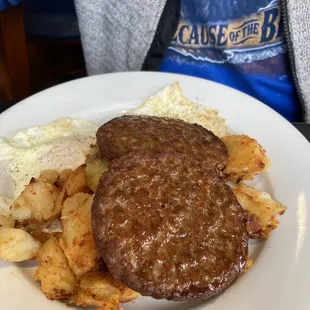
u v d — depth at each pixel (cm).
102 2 31
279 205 21
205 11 29
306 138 26
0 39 40
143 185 19
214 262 18
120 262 17
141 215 18
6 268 19
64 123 26
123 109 27
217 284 18
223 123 26
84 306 18
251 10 28
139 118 24
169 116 26
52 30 46
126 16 30
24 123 26
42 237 20
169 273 17
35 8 45
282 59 30
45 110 26
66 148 25
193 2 29
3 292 18
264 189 23
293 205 22
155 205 18
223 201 19
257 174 23
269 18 29
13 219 20
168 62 32
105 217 18
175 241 18
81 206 20
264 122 26
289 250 20
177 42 31
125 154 20
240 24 29
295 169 23
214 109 27
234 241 18
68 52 54
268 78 31
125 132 22
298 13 27
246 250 19
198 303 19
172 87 27
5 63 40
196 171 20
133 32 30
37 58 54
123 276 17
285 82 31
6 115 26
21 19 37
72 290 18
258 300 18
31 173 24
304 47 28
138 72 29
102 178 19
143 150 21
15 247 19
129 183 19
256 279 19
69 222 19
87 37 33
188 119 26
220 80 32
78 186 21
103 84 28
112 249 17
